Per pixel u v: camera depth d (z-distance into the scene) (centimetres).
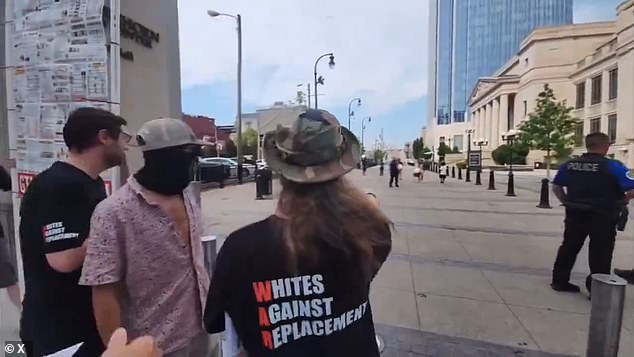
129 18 323
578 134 5150
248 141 5941
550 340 351
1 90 321
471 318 397
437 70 12188
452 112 11644
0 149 322
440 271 552
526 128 4144
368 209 118
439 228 870
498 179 3203
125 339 90
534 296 457
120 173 264
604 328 261
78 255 169
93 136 180
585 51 5884
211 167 1972
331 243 109
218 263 118
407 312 411
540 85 6119
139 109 336
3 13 319
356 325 118
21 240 180
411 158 10481
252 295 112
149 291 162
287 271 109
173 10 399
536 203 1356
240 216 1012
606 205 437
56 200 169
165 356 163
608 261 445
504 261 607
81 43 251
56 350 174
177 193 170
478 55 11012
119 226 155
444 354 326
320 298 111
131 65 327
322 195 112
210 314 121
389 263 589
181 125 168
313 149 112
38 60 263
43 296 175
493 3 10706
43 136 265
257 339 113
